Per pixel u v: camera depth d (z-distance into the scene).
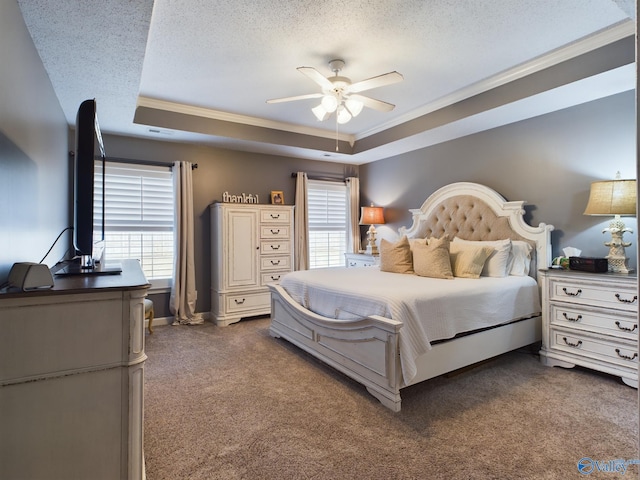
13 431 1.11
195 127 3.98
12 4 1.56
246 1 2.12
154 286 4.33
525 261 3.38
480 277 3.31
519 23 2.39
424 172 4.80
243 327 4.25
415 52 2.76
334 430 2.02
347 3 2.15
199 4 2.14
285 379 2.73
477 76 3.22
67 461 1.18
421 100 3.81
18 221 1.59
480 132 4.07
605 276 2.67
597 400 2.37
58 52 2.13
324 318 2.87
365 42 2.61
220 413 2.22
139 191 4.24
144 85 3.35
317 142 4.89
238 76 3.15
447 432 2.00
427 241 3.58
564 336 2.91
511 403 2.33
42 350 1.14
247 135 4.32
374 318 2.33
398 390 2.22
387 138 4.58
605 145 3.06
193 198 4.57
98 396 1.21
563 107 3.30
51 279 1.18
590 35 2.56
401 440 1.92
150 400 2.39
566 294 2.91
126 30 1.93
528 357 3.21
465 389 2.55
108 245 4.08
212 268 4.62
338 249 5.83
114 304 1.23
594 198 2.80
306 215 5.32
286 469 1.70
